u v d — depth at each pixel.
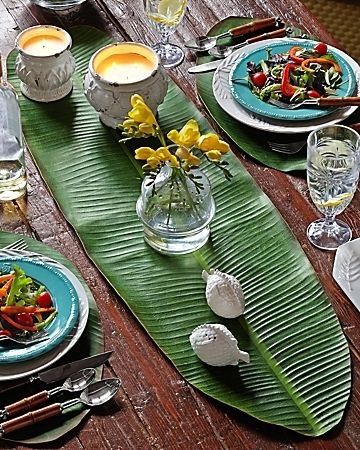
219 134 2.20
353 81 2.22
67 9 2.51
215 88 2.26
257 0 2.50
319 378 1.78
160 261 1.96
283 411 1.74
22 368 1.78
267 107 2.18
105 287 1.92
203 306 1.88
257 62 2.28
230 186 2.07
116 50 2.21
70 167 2.13
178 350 1.82
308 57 2.27
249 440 1.71
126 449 1.71
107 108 2.16
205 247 1.97
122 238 2.00
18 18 2.49
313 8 3.62
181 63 2.36
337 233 1.99
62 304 1.85
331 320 1.86
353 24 3.55
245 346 1.82
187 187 1.91
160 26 2.36
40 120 2.23
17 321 1.81
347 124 2.19
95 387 1.76
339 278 1.91
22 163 2.08
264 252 1.96
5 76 2.34
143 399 1.76
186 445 1.71
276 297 1.89
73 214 2.04
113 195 2.08
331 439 1.71
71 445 1.71
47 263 1.93
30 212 2.05
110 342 1.84
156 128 1.85
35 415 1.72
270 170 2.11
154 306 1.88
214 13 2.47
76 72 2.35
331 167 1.92
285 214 2.03
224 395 1.76
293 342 1.83
